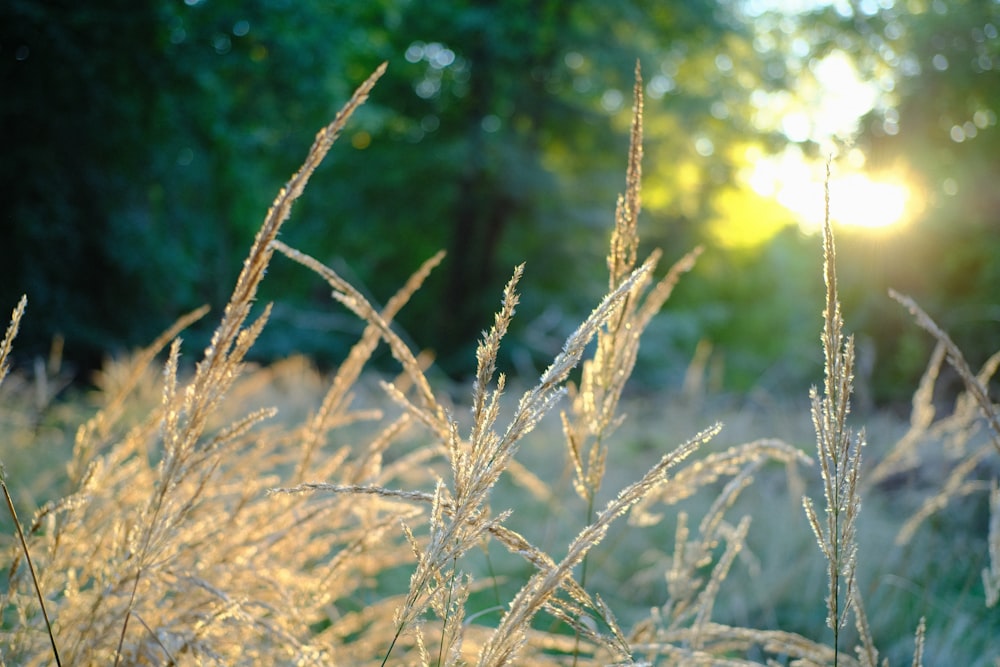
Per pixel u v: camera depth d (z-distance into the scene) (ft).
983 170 47.16
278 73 43.45
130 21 35.19
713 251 90.12
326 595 5.11
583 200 70.18
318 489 3.39
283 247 4.14
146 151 39.19
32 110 33.63
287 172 63.31
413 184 68.80
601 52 66.74
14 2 31.68
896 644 9.29
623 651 3.96
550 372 3.25
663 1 71.15
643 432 21.94
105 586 4.24
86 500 4.55
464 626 5.20
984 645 8.69
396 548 6.83
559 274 70.74
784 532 12.82
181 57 37.99
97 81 35.17
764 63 74.28
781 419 21.24
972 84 47.70
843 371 3.69
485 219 72.69
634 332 4.54
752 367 86.28
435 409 4.65
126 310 38.96
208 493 4.89
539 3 67.26
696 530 14.06
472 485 3.26
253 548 4.96
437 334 68.03
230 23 41.16
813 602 10.70
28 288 34.12
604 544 12.76
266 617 4.94
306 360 25.38
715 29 71.56
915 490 14.08
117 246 36.96
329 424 5.22
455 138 68.28
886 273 48.83
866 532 11.96
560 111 68.74
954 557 11.22
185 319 5.73
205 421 3.78
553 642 5.56
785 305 106.93
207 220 52.16
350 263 72.54
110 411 5.56
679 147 76.02
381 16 66.80
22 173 33.53
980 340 43.80
